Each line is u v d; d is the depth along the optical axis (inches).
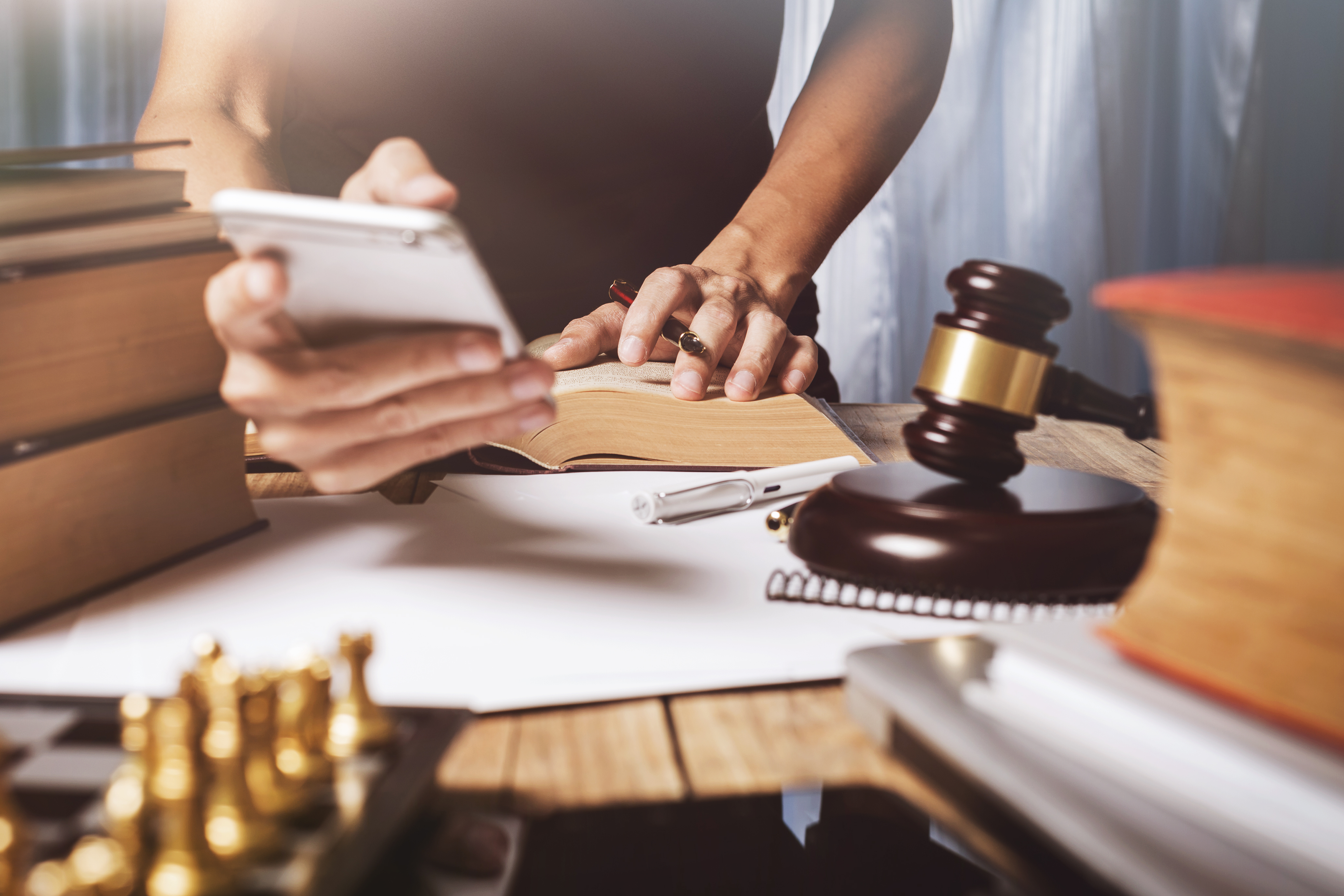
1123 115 113.0
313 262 17.9
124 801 10.7
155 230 21.8
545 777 14.3
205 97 45.0
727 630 19.4
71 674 17.8
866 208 112.2
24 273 19.1
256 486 32.2
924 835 15.6
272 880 10.3
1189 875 10.2
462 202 61.5
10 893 10.2
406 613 20.6
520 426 22.8
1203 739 11.2
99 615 20.7
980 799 13.1
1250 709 11.0
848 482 22.0
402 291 18.3
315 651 13.3
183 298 22.8
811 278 48.3
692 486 29.3
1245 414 10.9
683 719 16.1
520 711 16.5
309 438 21.5
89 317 20.8
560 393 35.2
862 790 14.0
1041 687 12.9
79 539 21.3
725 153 65.4
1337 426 10.1
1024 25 110.5
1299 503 10.5
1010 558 19.1
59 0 94.0
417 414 21.2
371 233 16.2
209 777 10.9
